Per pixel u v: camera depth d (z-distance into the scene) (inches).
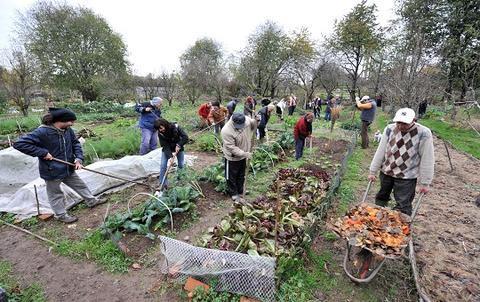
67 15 1046.4
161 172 227.6
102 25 1123.9
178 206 191.3
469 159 337.7
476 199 218.7
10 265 146.7
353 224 124.3
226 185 225.6
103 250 153.6
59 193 182.2
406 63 385.1
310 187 202.4
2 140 434.0
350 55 1078.4
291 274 133.1
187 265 128.3
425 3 603.8
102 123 651.5
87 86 1081.4
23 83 770.8
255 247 135.0
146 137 310.0
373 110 358.9
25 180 235.8
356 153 349.7
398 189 146.6
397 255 107.3
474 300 123.0
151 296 125.7
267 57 1258.0
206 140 380.2
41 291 129.5
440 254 154.2
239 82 1282.0
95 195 222.5
